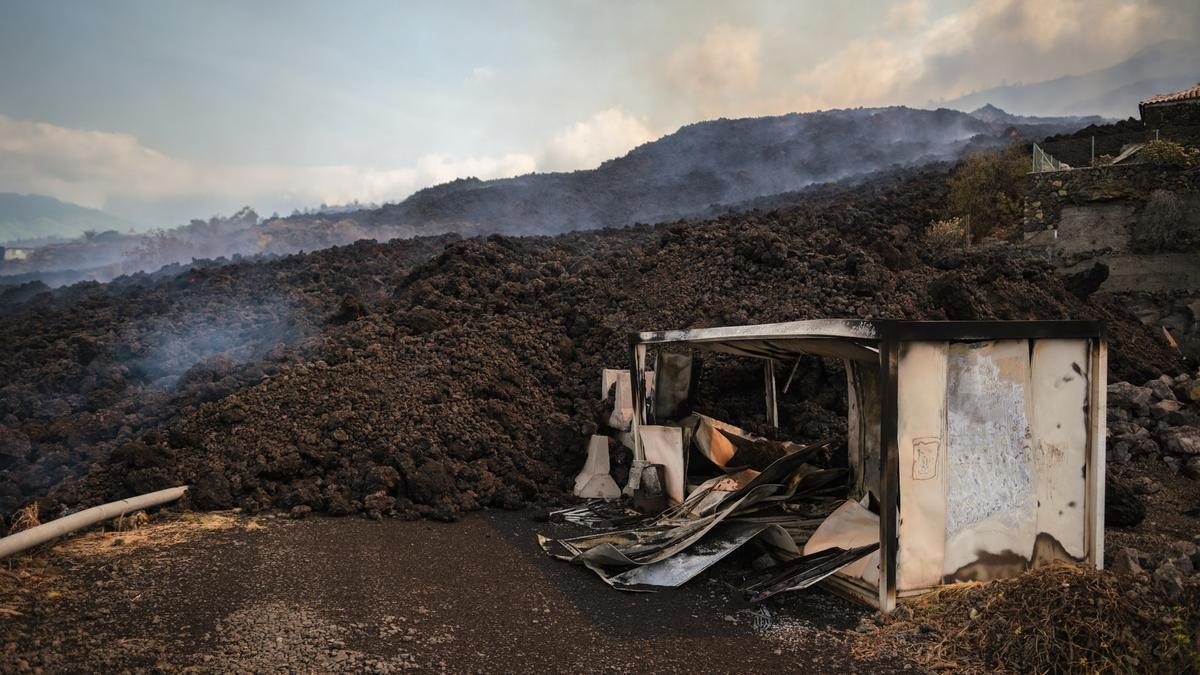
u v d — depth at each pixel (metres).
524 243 20.02
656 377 8.68
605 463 8.66
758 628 5.02
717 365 10.40
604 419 9.36
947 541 5.22
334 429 8.73
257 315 14.54
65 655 4.36
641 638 4.86
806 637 4.89
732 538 6.15
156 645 4.52
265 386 9.65
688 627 5.04
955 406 5.24
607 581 5.75
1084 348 5.64
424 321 11.41
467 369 10.07
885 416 4.96
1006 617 4.61
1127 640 4.41
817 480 7.12
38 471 8.73
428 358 10.35
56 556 6.17
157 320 14.45
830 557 5.71
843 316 11.17
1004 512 5.38
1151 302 17.86
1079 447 5.62
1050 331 5.45
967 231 20.48
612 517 7.68
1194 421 9.79
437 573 6.01
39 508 7.40
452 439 8.71
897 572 5.05
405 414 9.02
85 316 15.73
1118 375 12.23
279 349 10.95
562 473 8.81
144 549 6.41
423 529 7.25
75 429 9.74
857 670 4.45
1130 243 18.17
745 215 19.06
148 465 8.14
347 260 21.88
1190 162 17.94
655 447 7.97
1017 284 13.54
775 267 12.79
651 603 5.45
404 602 5.37
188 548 6.46
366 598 5.41
